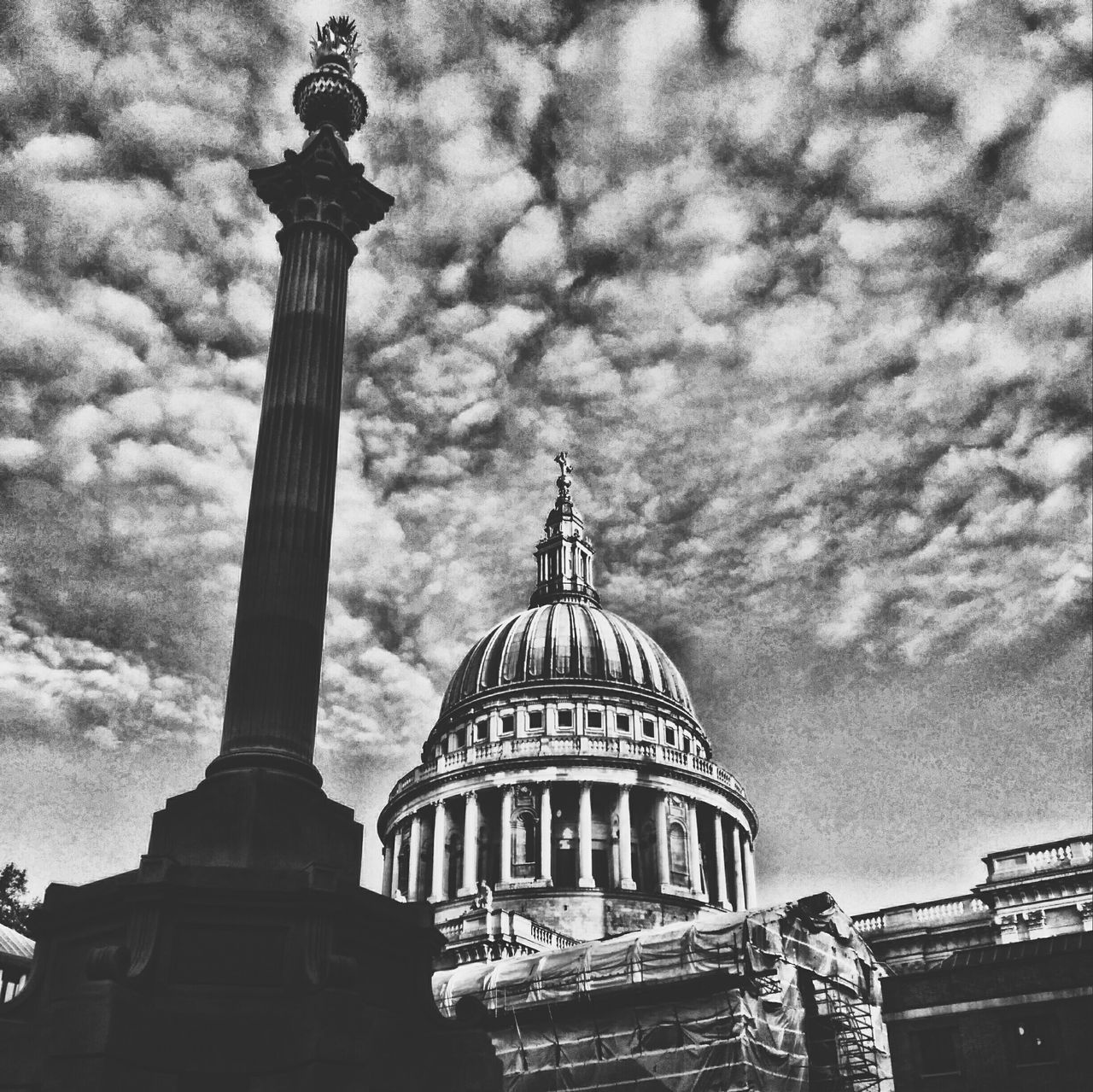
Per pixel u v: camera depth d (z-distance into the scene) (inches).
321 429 1286.9
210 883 997.8
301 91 1510.8
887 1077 2108.8
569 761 4114.2
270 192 1432.1
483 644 4817.9
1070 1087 1802.4
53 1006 950.4
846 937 2322.8
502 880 3919.8
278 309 1357.0
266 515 1224.2
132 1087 906.1
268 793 1070.4
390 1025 1034.1
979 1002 1929.1
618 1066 2031.3
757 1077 1934.1
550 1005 2119.8
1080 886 2827.3
